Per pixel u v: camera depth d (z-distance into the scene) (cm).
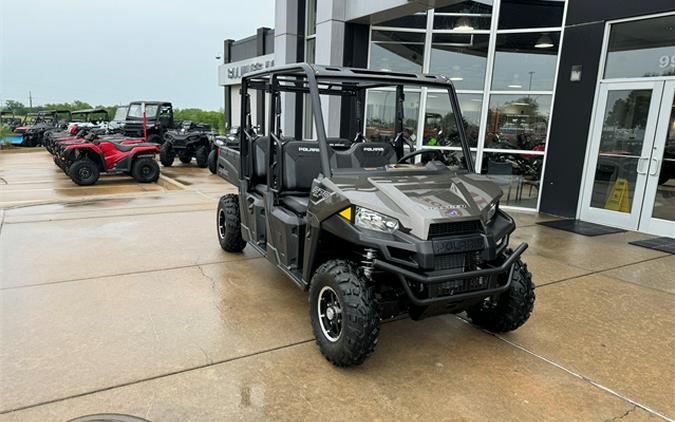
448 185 292
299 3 959
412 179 296
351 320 253
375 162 344
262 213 386
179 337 300
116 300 355
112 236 534
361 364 269
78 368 260
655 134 613
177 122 1798
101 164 959
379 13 745
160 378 254
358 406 236
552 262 486
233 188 922
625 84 638
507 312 304
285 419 224
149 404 231
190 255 473
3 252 462
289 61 970
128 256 462
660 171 612
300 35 974
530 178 764
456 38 791
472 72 786
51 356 271
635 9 613
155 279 402
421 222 247
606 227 656
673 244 566
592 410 240
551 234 609
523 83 751
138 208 695
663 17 595
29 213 645
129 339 295
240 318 331
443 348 302
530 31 729
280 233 335
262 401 237
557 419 232
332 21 797
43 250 471
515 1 736
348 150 343
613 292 405
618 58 648
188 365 268
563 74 701
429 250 244
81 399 232
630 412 239
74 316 325
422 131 802
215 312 340
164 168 1319
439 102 792
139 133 1529
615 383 265
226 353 283
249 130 425
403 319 347
